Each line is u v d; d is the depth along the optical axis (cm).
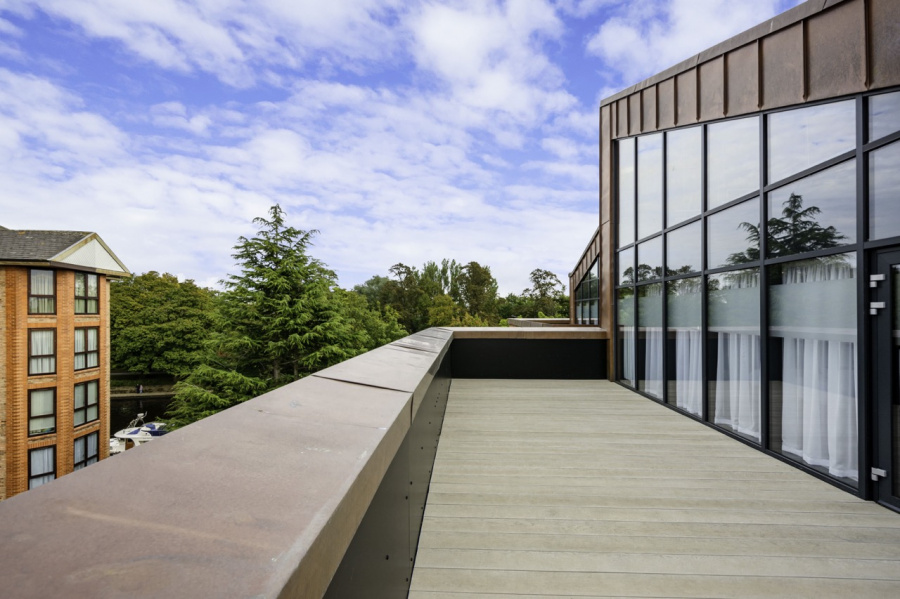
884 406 319
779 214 419
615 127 804
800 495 334
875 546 263
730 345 488
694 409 557
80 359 1930
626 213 779
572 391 738
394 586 156
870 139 331
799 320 395
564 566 241
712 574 235
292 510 63
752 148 456
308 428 107
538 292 5541
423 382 217
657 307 660
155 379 4094
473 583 226
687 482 359
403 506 185
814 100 375
